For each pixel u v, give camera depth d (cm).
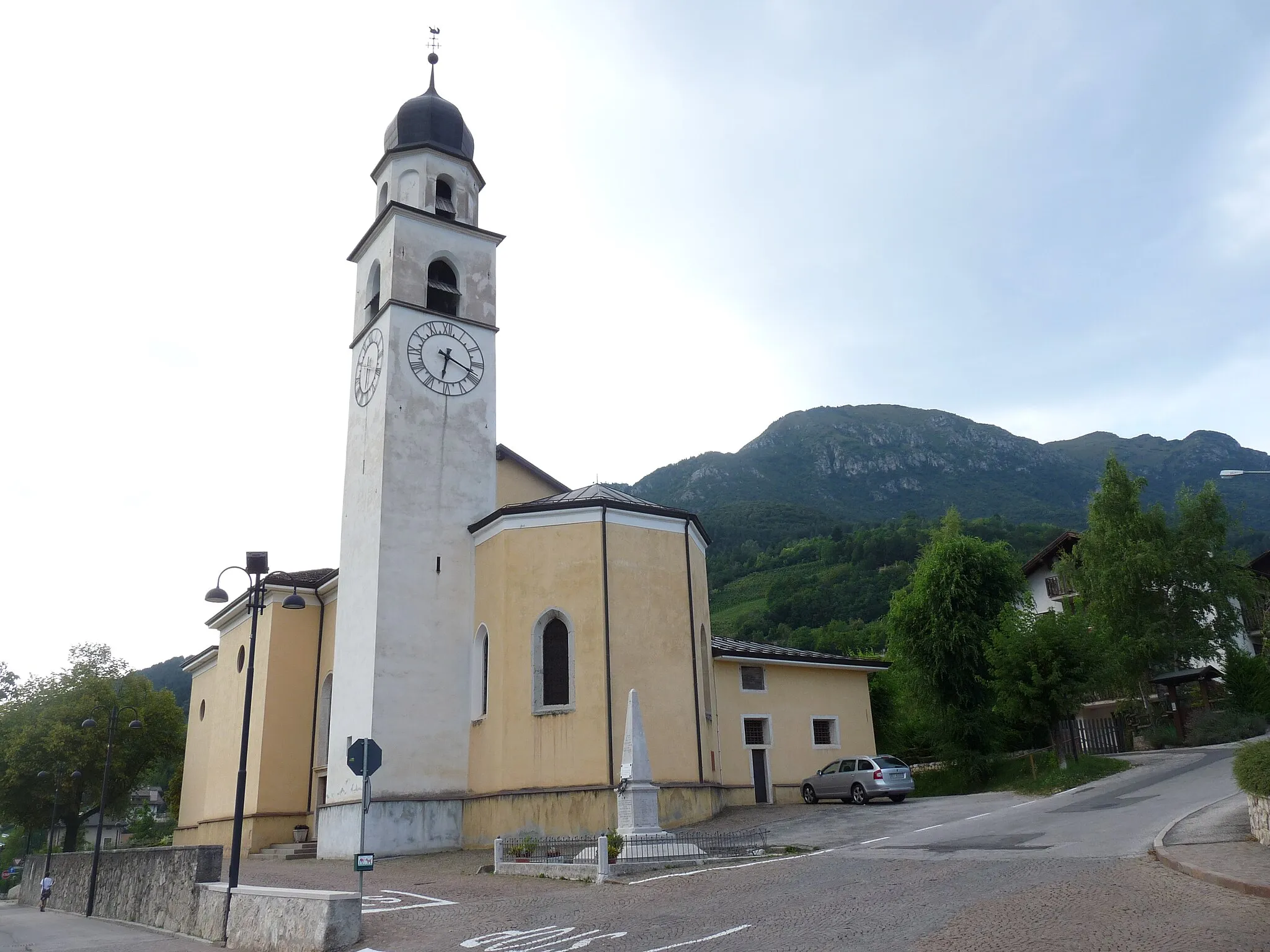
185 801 4550
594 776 2484
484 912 1550
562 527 2742
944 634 3575
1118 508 4659
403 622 2836
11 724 5562
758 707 3284
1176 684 4159
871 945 1030
